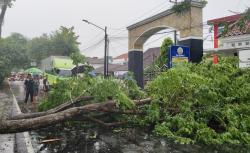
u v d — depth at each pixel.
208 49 24.53
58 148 7.80
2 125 7.57
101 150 7.57
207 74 11.21
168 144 8.19
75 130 10.27
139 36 30.19
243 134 8.52
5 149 7.61
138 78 30.86
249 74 11.01
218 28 20.45
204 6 23.27
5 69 39.53
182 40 24.00
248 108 9.56
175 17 24.94
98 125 11.02
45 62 36.03
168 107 10.15
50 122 8.38
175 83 9.90
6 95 25.03
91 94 10.85
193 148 7.79
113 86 10.06
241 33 18.28
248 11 12.30
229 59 12.05
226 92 10.38
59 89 11.71
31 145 8.04
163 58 22.03
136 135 9.34
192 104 9.88
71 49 63.03
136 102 10.12
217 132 9.34
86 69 12.34
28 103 18.66
